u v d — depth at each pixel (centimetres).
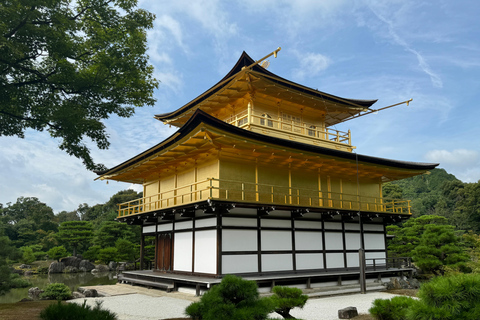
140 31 1452
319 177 2538
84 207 11012
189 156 2252
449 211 7931
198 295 1808
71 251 6756
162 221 2562
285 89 2422
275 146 2002
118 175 2866
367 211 2456
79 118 1224
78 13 1300
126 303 1683
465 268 2723
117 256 4984
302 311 1509
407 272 2700
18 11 1061
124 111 1465
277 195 2267
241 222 1991
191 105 2759
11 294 2831
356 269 2488
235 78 2256
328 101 2664
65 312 734
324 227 2394
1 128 1275
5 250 2302
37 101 1279
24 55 1126
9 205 9412
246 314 766
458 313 698
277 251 2102
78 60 1351
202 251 2022
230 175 2091
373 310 990
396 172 2758
